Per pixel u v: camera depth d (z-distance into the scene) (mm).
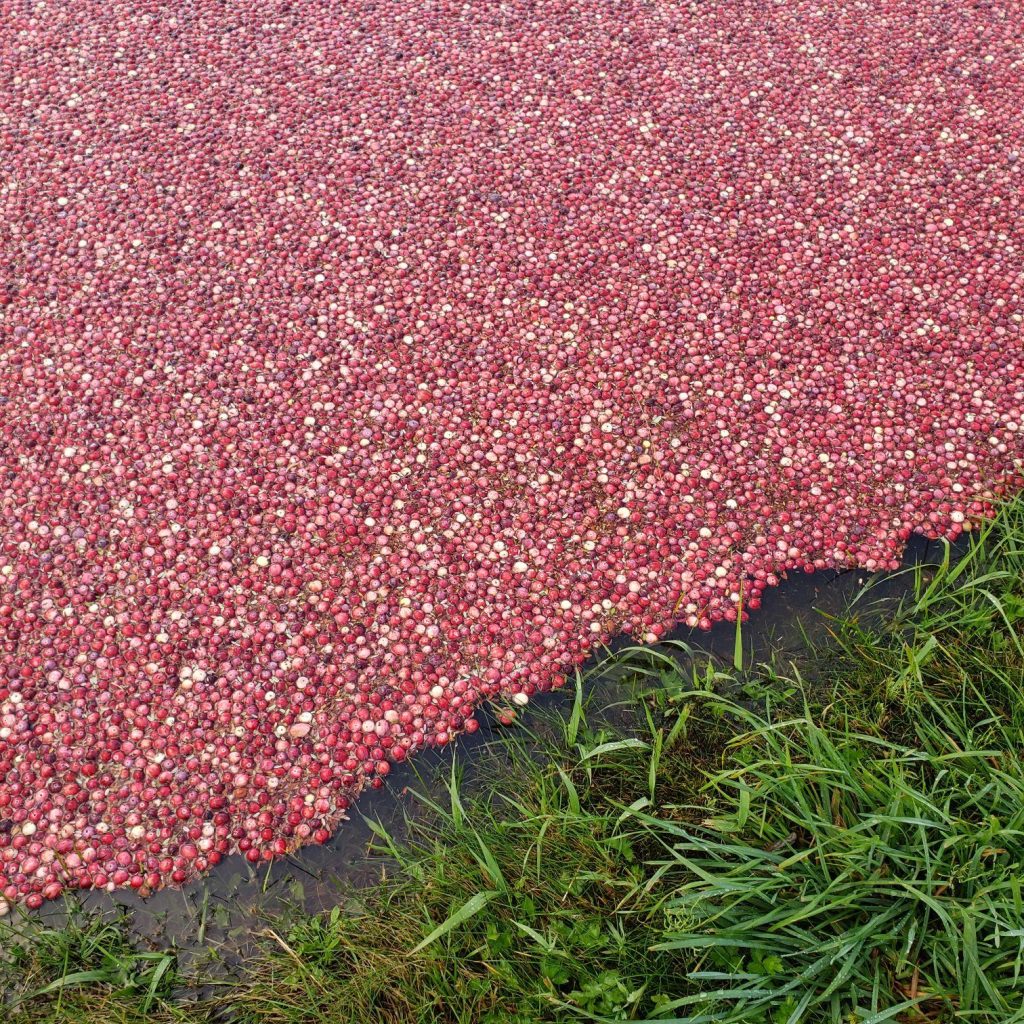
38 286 2984
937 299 3064
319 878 2111
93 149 3299
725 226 3209
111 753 2230
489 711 2332
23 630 2395
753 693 2312
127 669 2340
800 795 1962
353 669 2359
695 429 2770
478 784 2229
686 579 2525
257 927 2041
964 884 1872
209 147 3318
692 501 2645
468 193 3244
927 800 1941
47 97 3438
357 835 2168
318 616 2434
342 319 2945
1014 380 2900
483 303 3000
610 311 3000
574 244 3141
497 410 2785
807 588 2541
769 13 3830
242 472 2641
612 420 2781
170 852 2131
